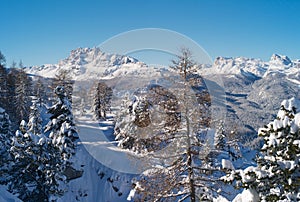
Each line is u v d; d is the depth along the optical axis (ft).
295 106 22.04
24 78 166.61
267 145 21.72
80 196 92.68
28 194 76.07
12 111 146.61
